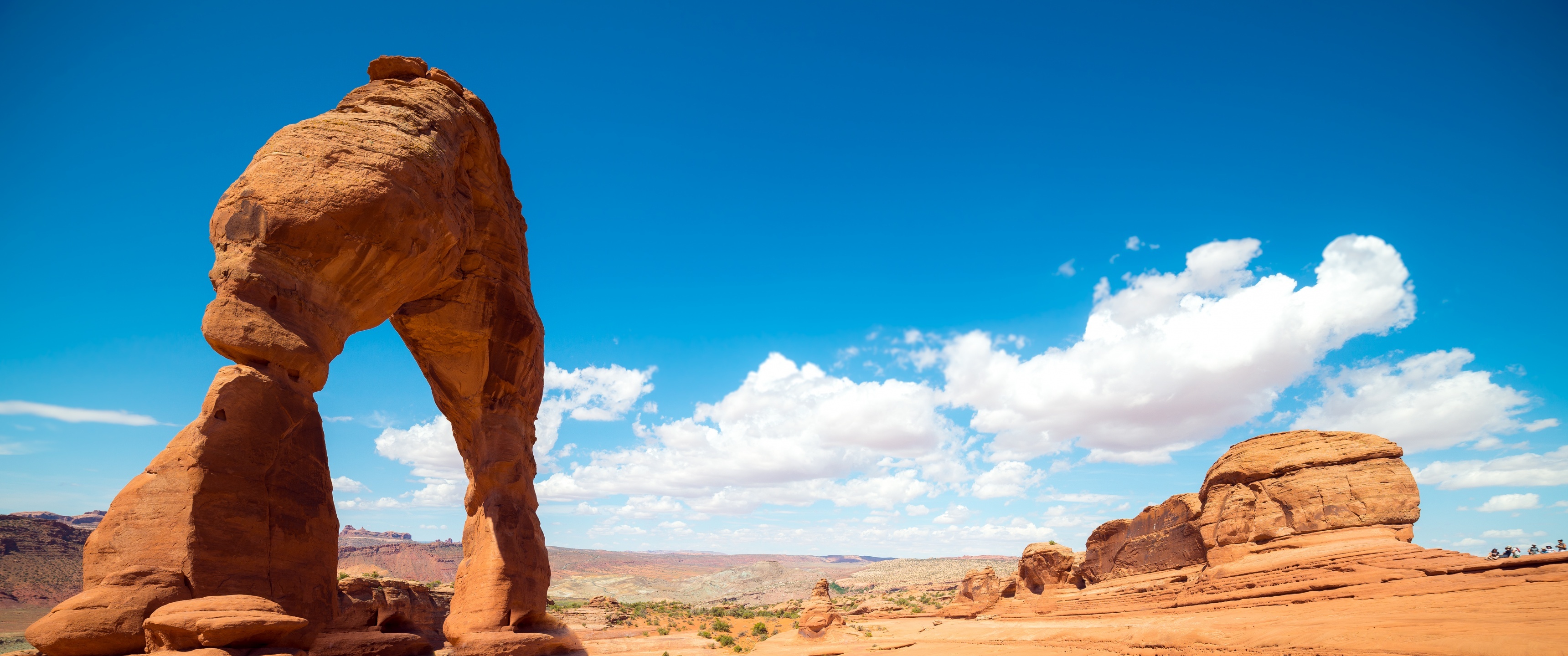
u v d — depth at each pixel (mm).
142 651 12891
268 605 13953
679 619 82750
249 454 14922
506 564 24469
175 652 12617
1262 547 46969
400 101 20281
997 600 73500
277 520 15234
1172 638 35031
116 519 13781
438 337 25578
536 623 25719
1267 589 40375
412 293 20656
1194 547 53938
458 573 26000
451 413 27547
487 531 25250
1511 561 32344
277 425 15555
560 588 188625
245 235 16219
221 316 15273
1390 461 45719
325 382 17297
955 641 50375
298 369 16266
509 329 26797
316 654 15438
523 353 27469
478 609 23891
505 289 26828
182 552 13625
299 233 16641
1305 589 38500
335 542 16922
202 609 13016
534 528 26469
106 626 12578
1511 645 21609
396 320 25422
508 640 23266
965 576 79125
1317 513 45719
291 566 15406
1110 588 60906
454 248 21891
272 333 15711
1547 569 30875
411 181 18719
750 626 75125
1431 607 29484
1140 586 55781
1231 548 48344
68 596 82812
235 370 15188
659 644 50219
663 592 197250
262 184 16656
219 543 14094
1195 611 42875
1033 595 69500
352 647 16750
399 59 21453
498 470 25969
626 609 89375
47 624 12422
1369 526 44000
